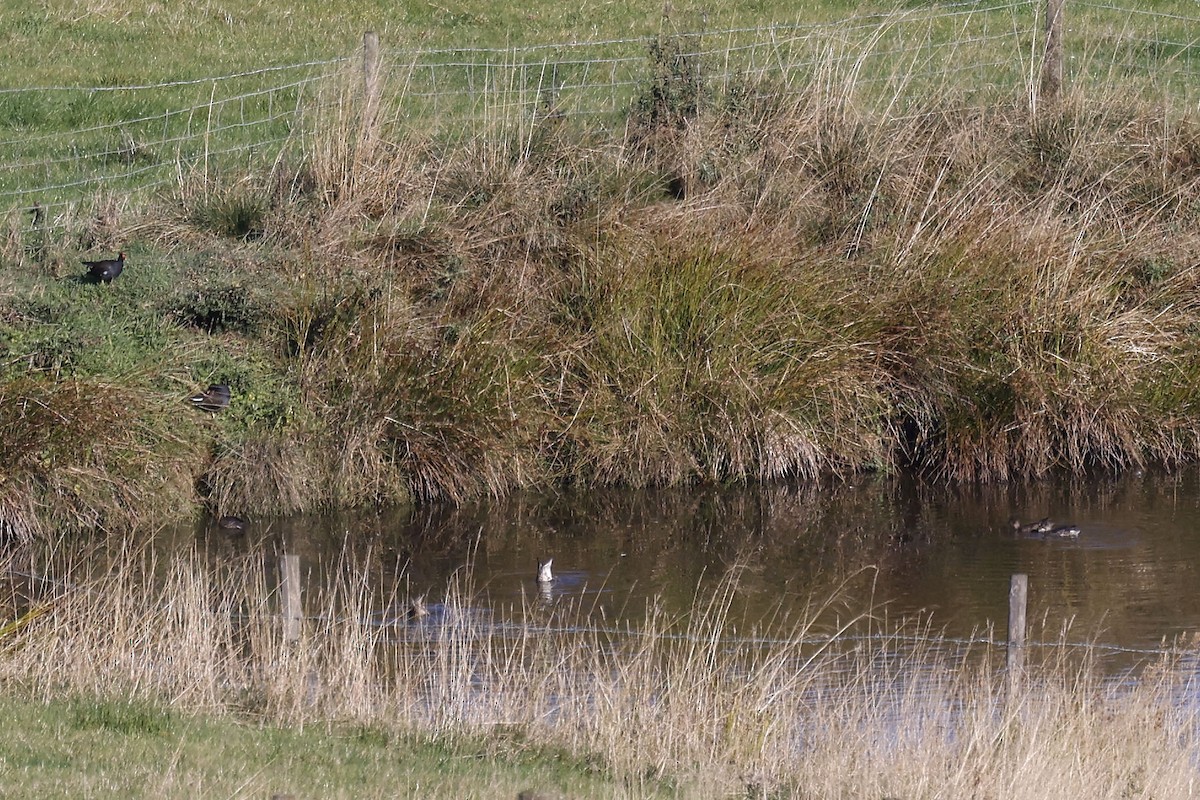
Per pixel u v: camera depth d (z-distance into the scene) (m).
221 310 52.25
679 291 53.22
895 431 54.12
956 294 54.41
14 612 37.59
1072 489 52.50
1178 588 42.47
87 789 21.98
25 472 46.25
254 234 57.44
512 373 52.12
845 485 52.84
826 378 53.00
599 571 44.34
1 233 56.19
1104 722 31.20
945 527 48.59
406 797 23.69
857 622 39.97
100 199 59.47
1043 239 55.66
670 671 34.66
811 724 31.61
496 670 34.00
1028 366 53.59
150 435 48.50
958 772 27.83
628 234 54.84
